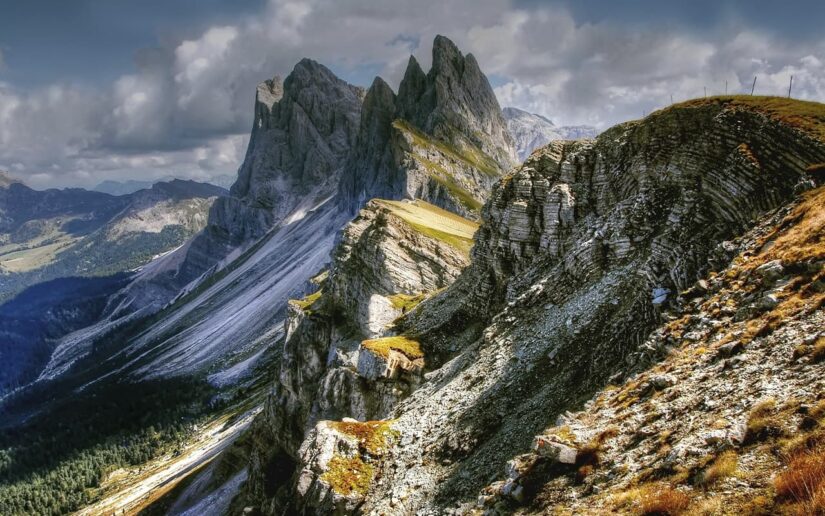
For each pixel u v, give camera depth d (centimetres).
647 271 4981
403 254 12738
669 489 2344
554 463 3284
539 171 8138
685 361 3434
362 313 12138
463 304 8681
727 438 2375
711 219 5019
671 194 5747
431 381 6875
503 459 4547
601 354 4803
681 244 4947
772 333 3048
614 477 2803
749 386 2734
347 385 8681
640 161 6425
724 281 3994
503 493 3438
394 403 7938
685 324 3897
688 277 4647
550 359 5316
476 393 5669
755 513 1914
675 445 2630
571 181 7544
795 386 2489
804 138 4628
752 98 5731
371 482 5559
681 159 5819
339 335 12069
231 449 13712
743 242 4375
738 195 4894
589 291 5759
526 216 7938
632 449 2936
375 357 8200
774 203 4581
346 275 13175
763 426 2323
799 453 2034
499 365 5816
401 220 13425
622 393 3647
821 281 3123
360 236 13938
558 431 3472
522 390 5247
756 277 3691
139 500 16962
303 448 6350
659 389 3362
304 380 11894
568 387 4819
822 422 2111
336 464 5862
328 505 5512
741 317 3462
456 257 12975
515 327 6303
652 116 6638
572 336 5334
